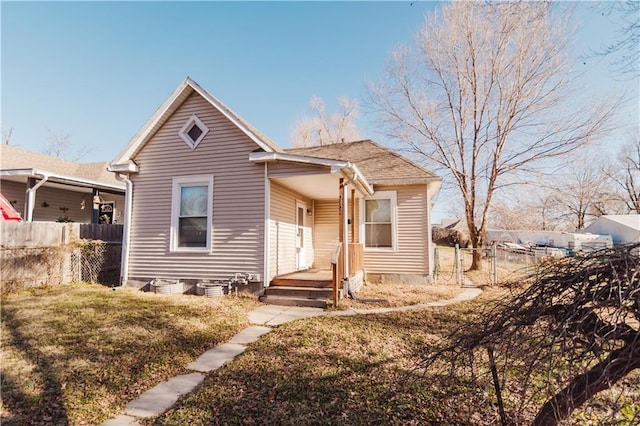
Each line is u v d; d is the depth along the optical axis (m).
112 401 3.03
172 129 8.69
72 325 5.11
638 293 1.57
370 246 10.48
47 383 3.27
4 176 10.55
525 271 2.33
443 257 20.88
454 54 13.34
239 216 8.02
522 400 2.01
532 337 1.86
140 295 7.55
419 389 3.17
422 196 10.18
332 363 3.84
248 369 3.70
